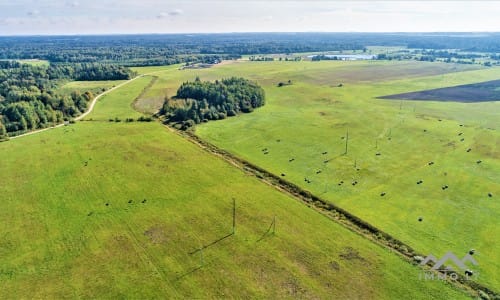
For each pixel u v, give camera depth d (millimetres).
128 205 72438
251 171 90000
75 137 116312
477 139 110250
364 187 80188
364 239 61750
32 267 54594
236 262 55656
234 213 69500
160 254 57469
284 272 53562
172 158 97688
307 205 73312
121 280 51875
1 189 79375
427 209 70812
